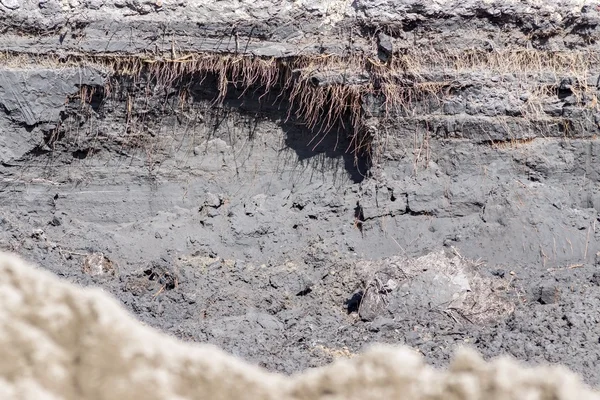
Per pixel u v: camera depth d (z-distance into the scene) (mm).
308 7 14688
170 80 14750
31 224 14344
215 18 14586
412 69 14602
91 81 14547
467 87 14688
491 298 12555
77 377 5719
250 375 6008
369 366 5957
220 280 13430
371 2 14562
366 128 14750
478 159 14742
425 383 5855
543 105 14742
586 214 14445
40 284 6129
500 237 14078
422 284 12625
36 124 14523
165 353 5922
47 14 14469
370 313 12617
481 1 14750
